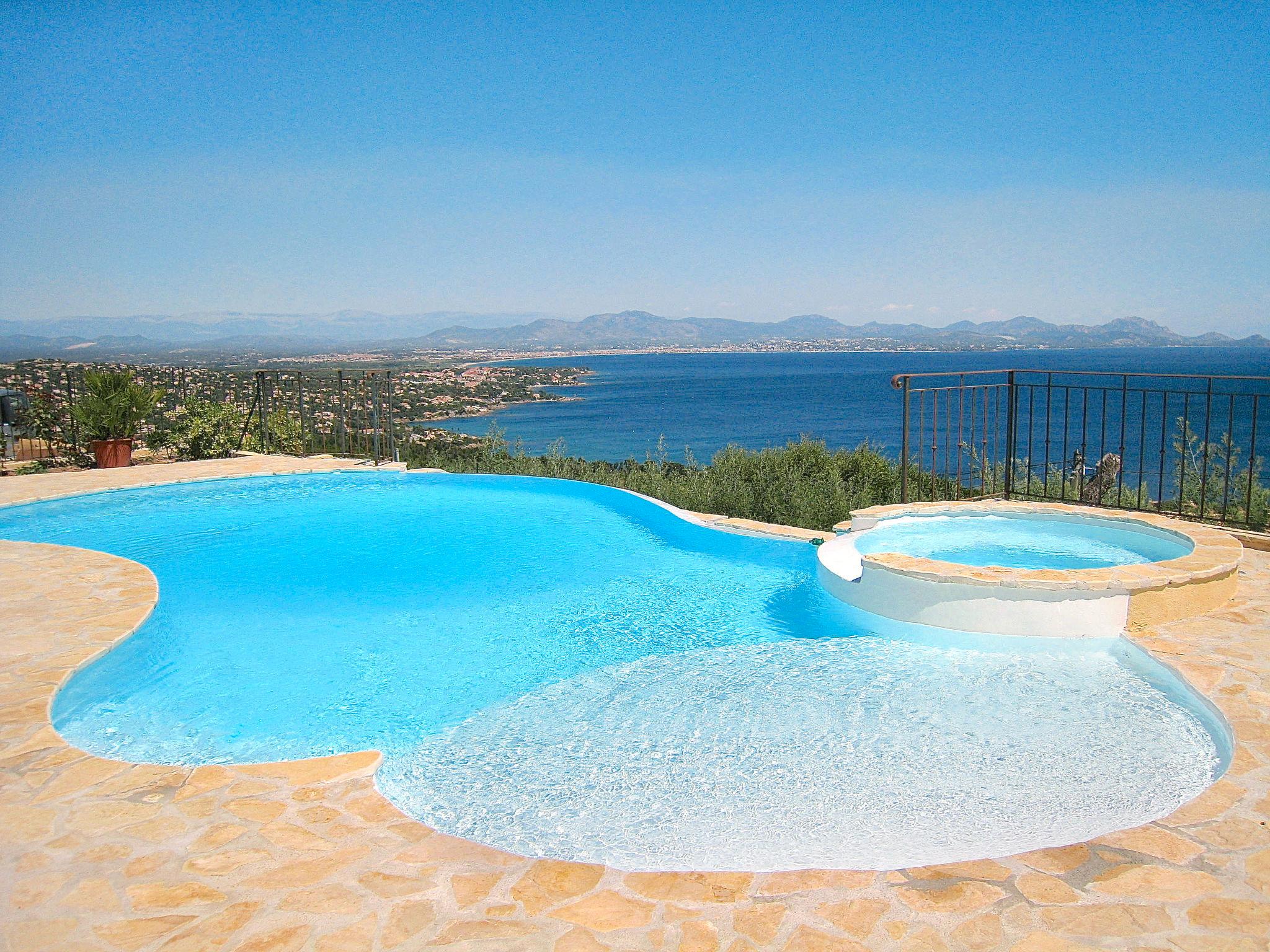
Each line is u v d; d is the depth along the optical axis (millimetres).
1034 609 4812
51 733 3400
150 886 2408
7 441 12180
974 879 2406
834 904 2312
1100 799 3225
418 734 4082
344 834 2711
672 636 5387
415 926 2236
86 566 6055
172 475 10430
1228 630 4559
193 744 4000
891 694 4301
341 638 5402
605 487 9617
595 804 3344
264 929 2217
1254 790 2857
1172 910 2236
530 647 5230
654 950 2129
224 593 6281
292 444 13703
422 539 7887
